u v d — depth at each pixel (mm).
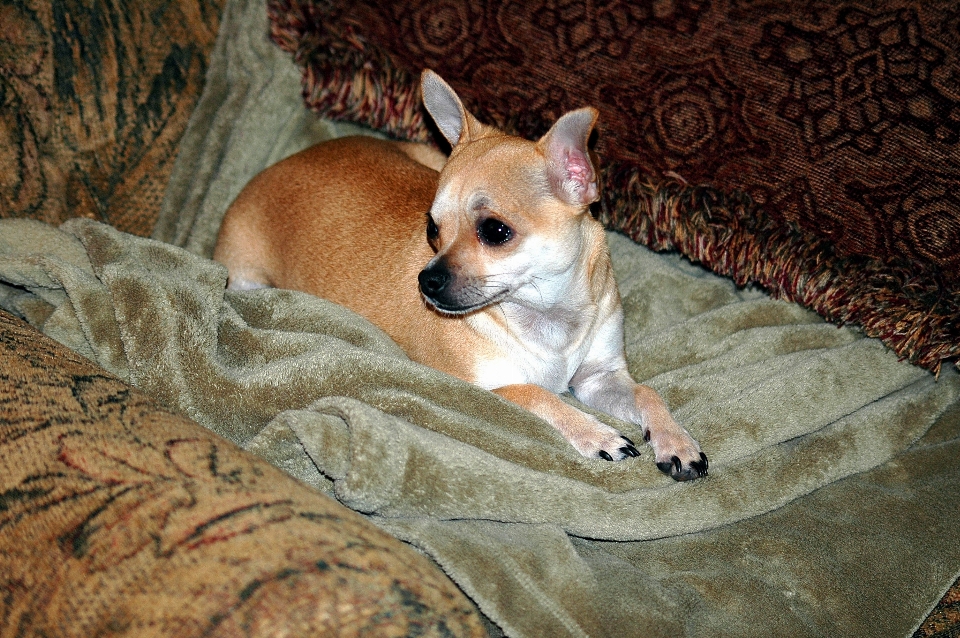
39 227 646
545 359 687
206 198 756
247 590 358
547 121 700
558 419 629
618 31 681
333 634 347
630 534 551
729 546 571
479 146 650
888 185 634
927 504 597
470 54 708
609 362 703
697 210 677
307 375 562
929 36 627
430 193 732
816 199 652
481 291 633
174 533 389
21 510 407
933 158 623
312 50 726
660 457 584
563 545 527
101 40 675
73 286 585
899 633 541
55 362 483
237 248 767
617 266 774
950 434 645
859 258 647
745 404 607
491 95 709
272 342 603
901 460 623
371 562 388
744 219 669
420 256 704
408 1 714
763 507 577
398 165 755
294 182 751
